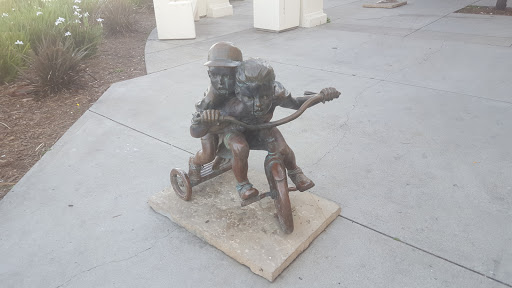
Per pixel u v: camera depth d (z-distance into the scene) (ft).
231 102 8.07
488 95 16.26
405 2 39.45
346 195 10.37
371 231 9.05
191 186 9.75
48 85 18.30
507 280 7.57
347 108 15.76
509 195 10.03
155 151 13.16
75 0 30.71
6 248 9.05
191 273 8.13
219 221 9.15
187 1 28.27
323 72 20.21
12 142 14.24
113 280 8.05
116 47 27.32
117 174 11.89
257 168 11.79
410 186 10.61
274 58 23.00
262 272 7.85
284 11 29.07
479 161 11.59
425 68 20.04
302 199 9.86
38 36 22.48
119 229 9.52
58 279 8.14
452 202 9.89
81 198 10.80
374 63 21.33
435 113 14.89
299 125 14.51
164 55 24.98
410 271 7.91
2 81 19.34
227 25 33.30
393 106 15.72
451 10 35.19
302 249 8.47
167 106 16.83
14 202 10.74
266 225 8.93
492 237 8.68
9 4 29.81
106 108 16.90
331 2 42.88
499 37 25.02
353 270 8.01
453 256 8.22
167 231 9.36
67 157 13.03
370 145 12.84
